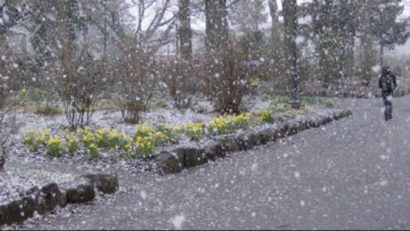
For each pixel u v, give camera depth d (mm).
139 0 26203
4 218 6324
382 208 7172
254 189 8227
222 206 7238
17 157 9852
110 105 15219
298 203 7402
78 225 6461
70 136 10641
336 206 7266
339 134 14641
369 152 11695
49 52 18469
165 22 26719
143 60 13703
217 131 11812
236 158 10883
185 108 15820
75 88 12188
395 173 9445
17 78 14953
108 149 10258
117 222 6559
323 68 32062
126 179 8828
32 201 6715
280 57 23344
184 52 19844
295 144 12805
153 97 16656
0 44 12555
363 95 30062
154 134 10695
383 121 18016
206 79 15367
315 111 18234
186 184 8570
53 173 8305
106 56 15914
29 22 23016
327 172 9516
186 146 10031
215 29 20484
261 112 14758
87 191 7516
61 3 20875
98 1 25016
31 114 14031
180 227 6316
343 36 36188
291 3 18875
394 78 18359
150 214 6883
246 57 15445
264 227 6320
